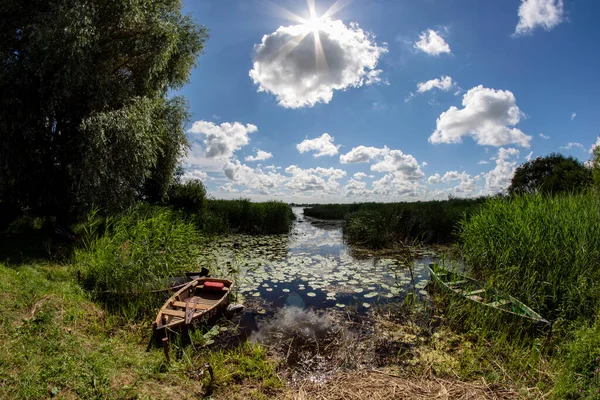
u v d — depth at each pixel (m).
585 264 5.62
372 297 7.02
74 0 9.09
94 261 6.34
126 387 3.32
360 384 3.73
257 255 11.39
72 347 3.83
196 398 3.48
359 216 15.88
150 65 11.31
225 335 5.17
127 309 5.59
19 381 3.09
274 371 4.14
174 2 12.65
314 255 11.60
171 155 13.17
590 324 4.63
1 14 8.89
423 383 3.77
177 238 7.67
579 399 3.25
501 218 7.48
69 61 8.70
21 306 4.43
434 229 14.02
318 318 5.88
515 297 5.71
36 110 9.09
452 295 6.13
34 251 7.61
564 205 7.64
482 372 4.04
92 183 9.03
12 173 9.08
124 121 9.54
